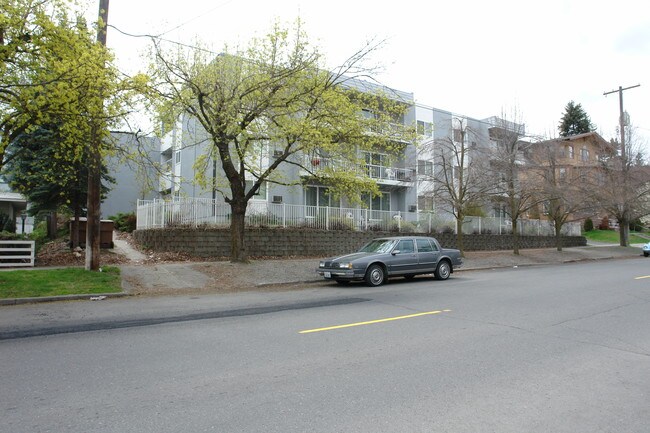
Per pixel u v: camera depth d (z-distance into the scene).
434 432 3.68
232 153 16.97
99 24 11.38
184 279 13.88
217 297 11.55
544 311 9.05
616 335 7.07
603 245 35.66
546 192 23.62
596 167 29.14
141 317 8.68
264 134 15.15
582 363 5.60
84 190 17.84
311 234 20.44
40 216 24.81
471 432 3.69
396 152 16.66
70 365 5.50
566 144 32.03
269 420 3.90
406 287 13.30
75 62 10.06
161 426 3.78
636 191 30.75
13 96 10.62
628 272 17.25
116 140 13.20
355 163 15.54
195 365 5.49
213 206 18.69
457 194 23.52
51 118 11.61
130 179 34.25
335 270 13.67
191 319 8.45
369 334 7.09
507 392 4.60
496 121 25.09
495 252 26.81
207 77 13.78
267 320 8.29
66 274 12.62
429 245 15.34
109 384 4.82
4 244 15.52
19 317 8.72
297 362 5.61
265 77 13.79
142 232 19.92
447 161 22.16
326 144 13.66
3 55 10.01
